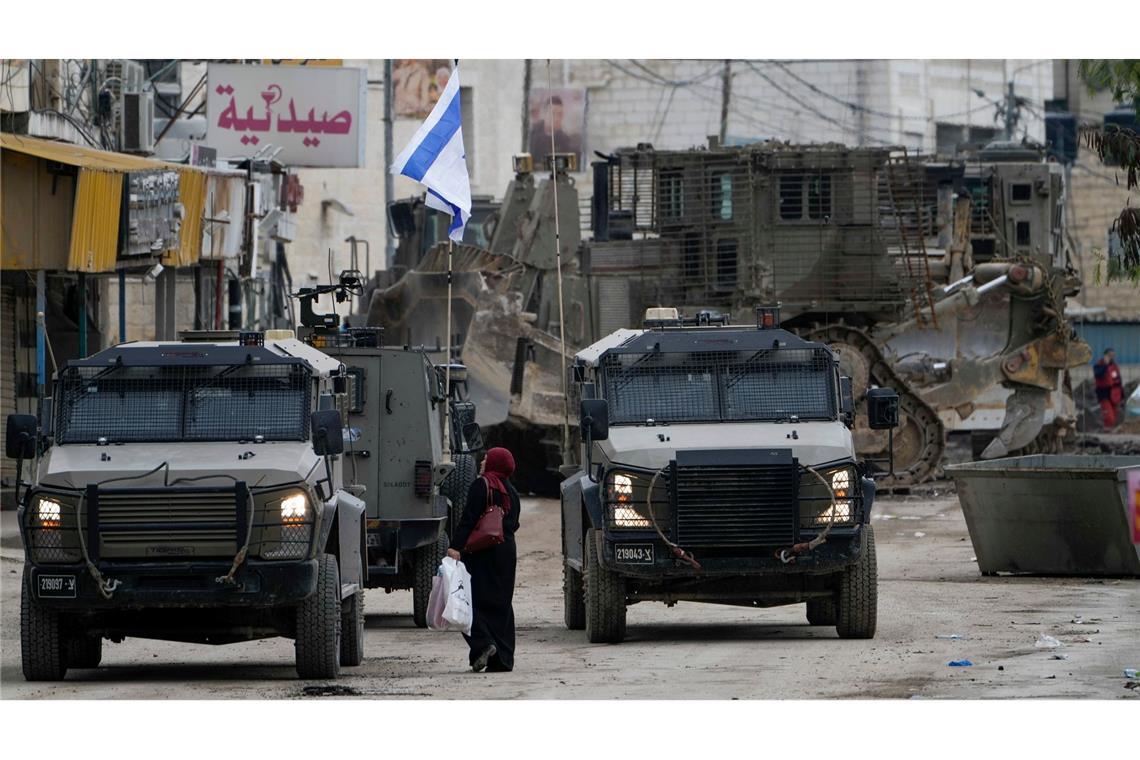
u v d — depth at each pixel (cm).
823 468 6397
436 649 6788
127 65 14375
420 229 17538
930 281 13988
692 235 13600
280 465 5462
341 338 8000
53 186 10300
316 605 5531
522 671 5769
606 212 14562
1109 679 5225
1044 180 15800
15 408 12369
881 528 11862
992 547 9031
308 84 15575
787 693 4994
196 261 12644
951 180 15650
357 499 6122
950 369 14288
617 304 13838
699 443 6475
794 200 13512
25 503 5550
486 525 5738
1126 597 7862
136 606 5384
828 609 7362
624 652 6309
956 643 6300
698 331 6944
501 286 13712
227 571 5372
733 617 7894
